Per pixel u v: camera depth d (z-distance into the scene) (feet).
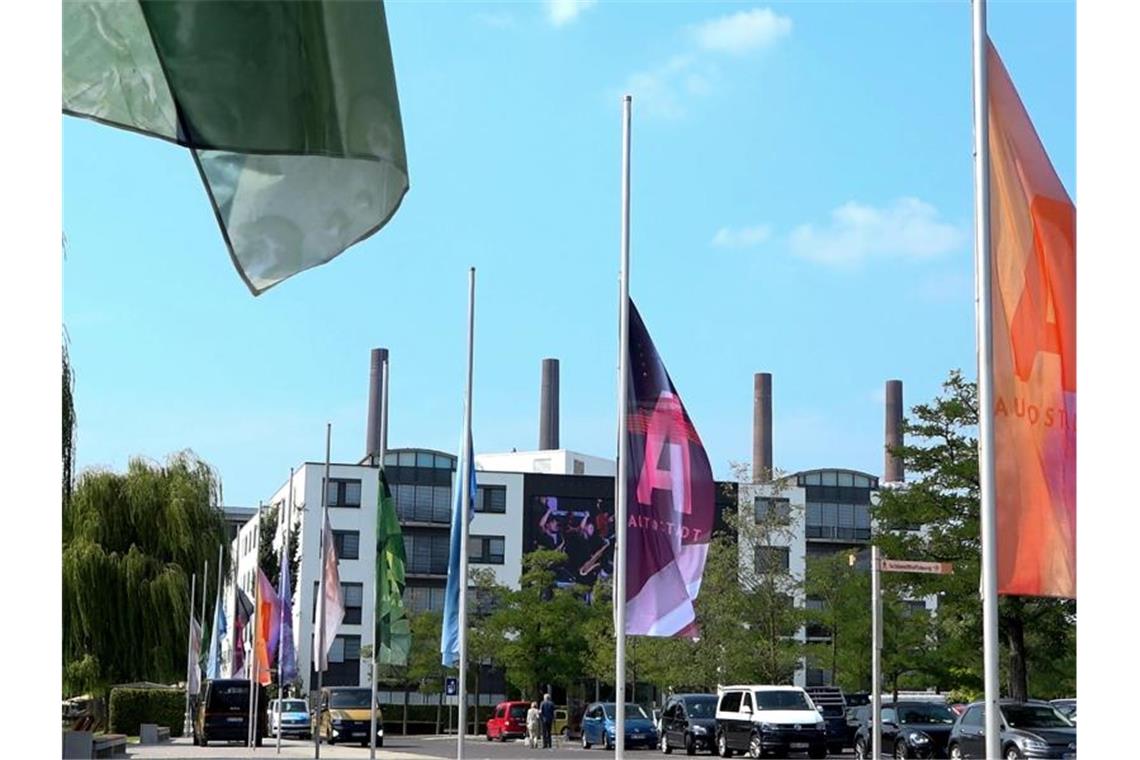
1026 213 40.16
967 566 131.85
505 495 344.08
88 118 17.01
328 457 122.72
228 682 176.65
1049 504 39.06
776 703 152.05
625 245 67.31
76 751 121.29
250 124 15.66
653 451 64.39
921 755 132.05
